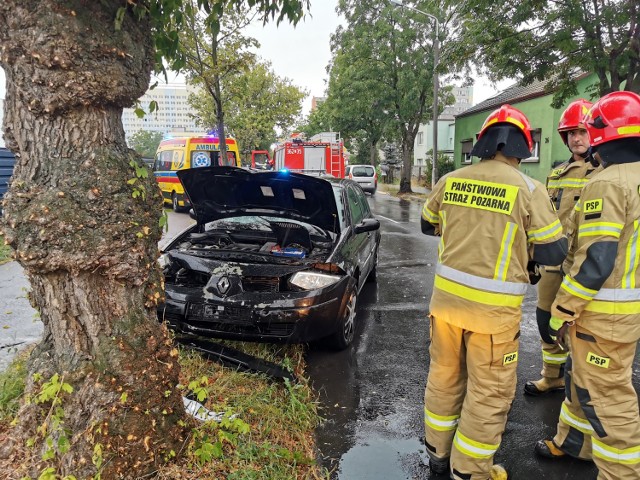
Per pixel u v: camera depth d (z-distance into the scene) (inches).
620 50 348.2
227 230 197.9
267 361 150.6
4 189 414.3
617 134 88.1
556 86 440.5
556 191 139.6
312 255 172.4
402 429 124.1
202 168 171.2
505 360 93.6
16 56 79.0
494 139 93.0
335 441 118.5
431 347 104.0
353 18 878.4
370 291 252.4
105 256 84.0
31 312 202.8
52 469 84.0
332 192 167.6
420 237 430.0
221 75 352.8
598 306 90.4
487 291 90.6
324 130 1546.5
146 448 89.5
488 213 91.0
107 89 82.1
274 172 165.6
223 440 103.9
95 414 85.4
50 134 82.6
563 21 369.4
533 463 111.3
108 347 87.1
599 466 96.4
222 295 148.0
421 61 831.1
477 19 431.5
